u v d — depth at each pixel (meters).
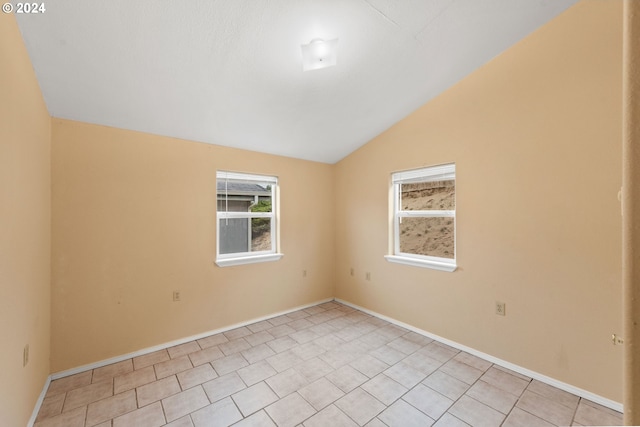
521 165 2.17
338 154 3.66
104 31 1.54
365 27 1.81
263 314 3.26
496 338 2.31
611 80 1.78
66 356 2.16
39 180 1.81
